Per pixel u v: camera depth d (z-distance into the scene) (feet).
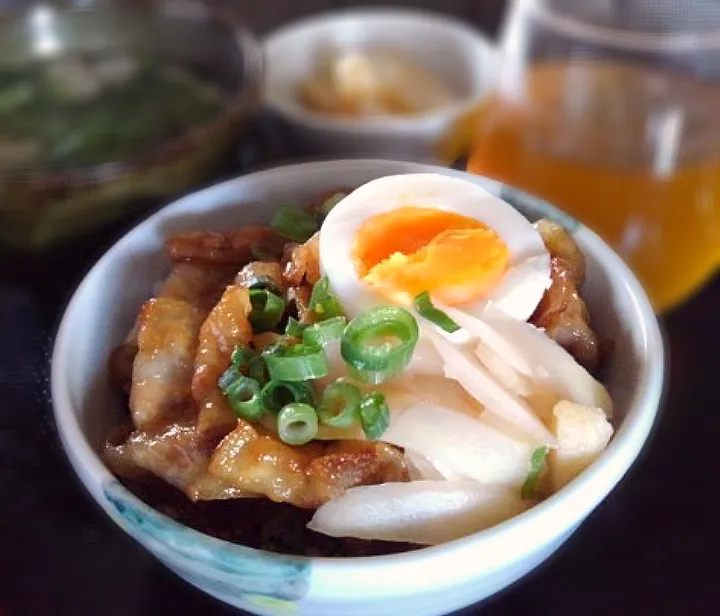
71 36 1.36
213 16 1.31
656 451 0.89
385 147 1.22
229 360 0.70
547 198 1.00
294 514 0.68
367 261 0.75
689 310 1.01
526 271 0.73
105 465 0.67
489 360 0.68
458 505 0.64
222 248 0.80
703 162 0.98
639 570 0.80
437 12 1.55
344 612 0.62
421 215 0.77
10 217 0.98
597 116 1.03
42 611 0.78
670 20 1.11
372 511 0.63
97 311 0.77
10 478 0.87
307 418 0.65
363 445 0.66
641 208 0.97
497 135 1.07
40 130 1.24
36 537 0.83
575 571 0.80
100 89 1.32
